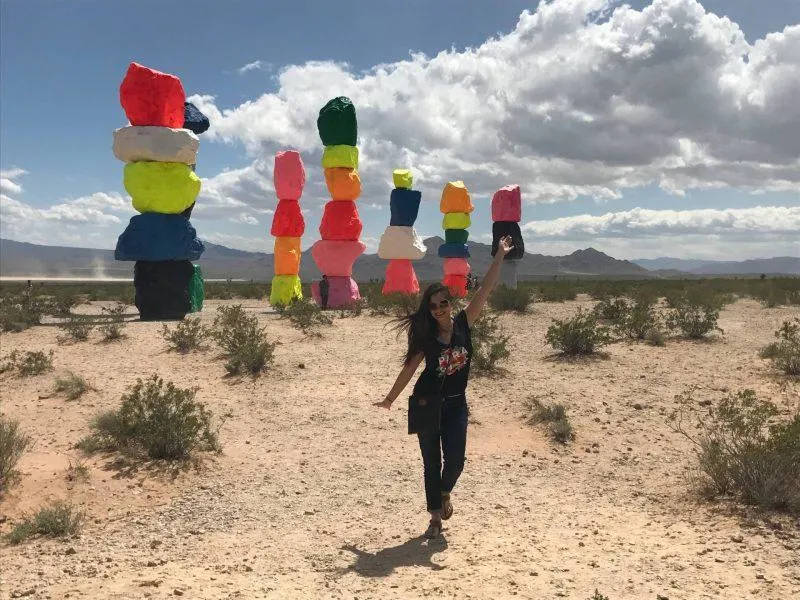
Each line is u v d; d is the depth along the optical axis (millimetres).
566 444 8641
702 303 21891
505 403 10648
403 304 22438
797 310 21688
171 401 8859
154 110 22609
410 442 9102
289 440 9305
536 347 15344
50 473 7734
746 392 7586
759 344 14406
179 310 23125
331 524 6215
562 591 4371
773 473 5855
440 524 5699
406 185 32344
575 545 5312
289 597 4445
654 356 13648
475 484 7305
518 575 4691
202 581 4793
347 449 8852
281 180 29016
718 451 6500
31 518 6500
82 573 5117
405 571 4898
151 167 22531
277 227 29266
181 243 22734
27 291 31812
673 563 4789
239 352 13695
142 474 7797
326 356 14969
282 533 6004
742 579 4445
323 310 27766
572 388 11328
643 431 8945
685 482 6863
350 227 28969
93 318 23656
